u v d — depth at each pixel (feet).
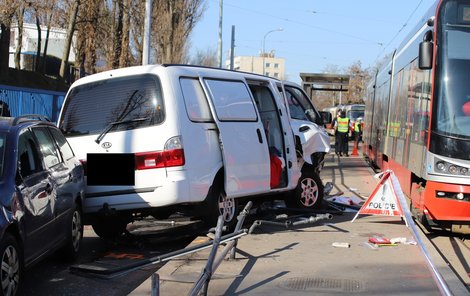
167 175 23.02
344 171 60.85
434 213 26.25
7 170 17.61
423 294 17.30
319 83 79.77
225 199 25.71
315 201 33.47
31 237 17.94
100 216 25.21
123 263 23.15
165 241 27.66
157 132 23.29
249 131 27.20
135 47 101.55
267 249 23.29
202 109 24.84
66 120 25.66
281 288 17.93
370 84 78.74
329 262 21.21
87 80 25.66
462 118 26.03
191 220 31.14
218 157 25.05
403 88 37.99
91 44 90.79
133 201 23.52
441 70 26.68
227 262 21.08
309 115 35.96
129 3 92.48
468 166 25.55
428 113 26.99
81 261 23.68
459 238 28.17
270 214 31.19
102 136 24.22
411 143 31.65
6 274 16.05
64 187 21.52
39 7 78.74
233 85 27.27
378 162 57.36
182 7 109.19
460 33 26.91
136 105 24.04
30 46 149.18
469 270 21.77
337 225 28.94
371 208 28.53
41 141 21.22
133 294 17.44
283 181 29.96
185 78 24.61
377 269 20.22
